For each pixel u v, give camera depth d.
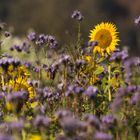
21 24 79.44
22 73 9.59
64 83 8.86
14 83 9.00
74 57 9.64
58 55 11.00
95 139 6.66
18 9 83.50
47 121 7.01
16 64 8.58
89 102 8.57
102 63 10.06
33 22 79.44
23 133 7.35
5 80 9.12
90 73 9.46
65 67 8.73
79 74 9.34
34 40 10.54
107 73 9.77
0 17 83.44
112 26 10.37
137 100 7.84
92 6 84.75
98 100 8.66
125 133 7.74
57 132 7.93
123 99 8.00
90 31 10.43
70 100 8.31
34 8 82.81
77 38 10.22
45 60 10.72
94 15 82.38
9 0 85.00
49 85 9.71
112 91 9.28
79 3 84.31
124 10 89.94
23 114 7.95
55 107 8.84
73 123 6.77
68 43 10.05
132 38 76.56
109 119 7.38
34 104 8.55
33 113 8.48
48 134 7.88
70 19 10.81
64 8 81.25
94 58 9.74
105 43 10.26
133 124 7.98
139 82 10.91
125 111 8.04
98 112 8.67
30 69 10.59
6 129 7.68
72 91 8.00
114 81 9.31
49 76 9.71
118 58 8.93
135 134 8.04
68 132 6.80
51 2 82.94
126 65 8.91
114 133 7.57
